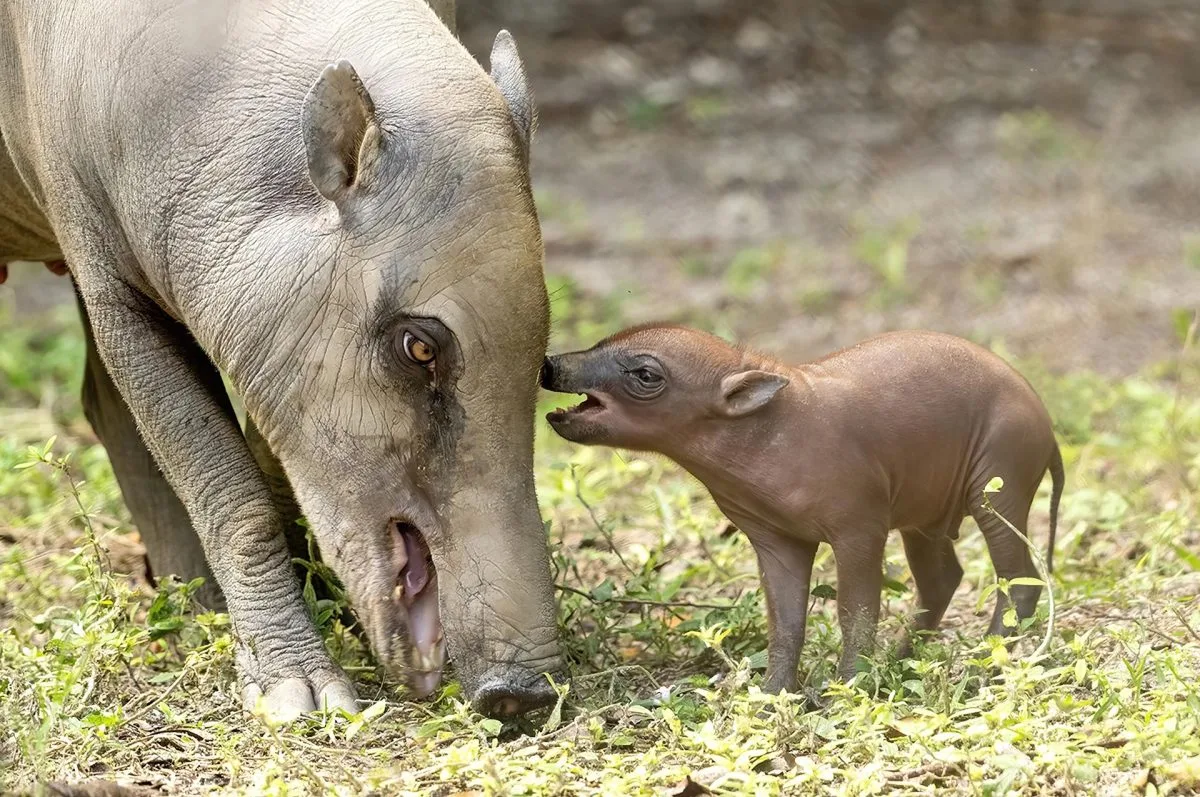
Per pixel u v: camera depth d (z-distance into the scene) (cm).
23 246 1288
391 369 959
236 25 1021
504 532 955
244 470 1064
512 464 961
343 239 956
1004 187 2958
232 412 1103
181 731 997
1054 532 1125
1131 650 1020
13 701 971
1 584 1311
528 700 939
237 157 1000
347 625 1152
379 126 946
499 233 945
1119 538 1429
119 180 1048
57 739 952
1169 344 2197
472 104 967
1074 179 2973
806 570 1019
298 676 1022
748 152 3192
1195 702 909
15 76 1132
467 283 941
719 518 1442
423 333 945
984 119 3322
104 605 1080
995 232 2725
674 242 2761
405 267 945
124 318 1084
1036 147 3150
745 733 907
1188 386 1942
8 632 1161
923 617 1100
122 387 1090
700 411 989
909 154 3162
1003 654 927
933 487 1028
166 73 1021
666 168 3131
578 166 3162
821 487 982
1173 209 2827
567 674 1016
